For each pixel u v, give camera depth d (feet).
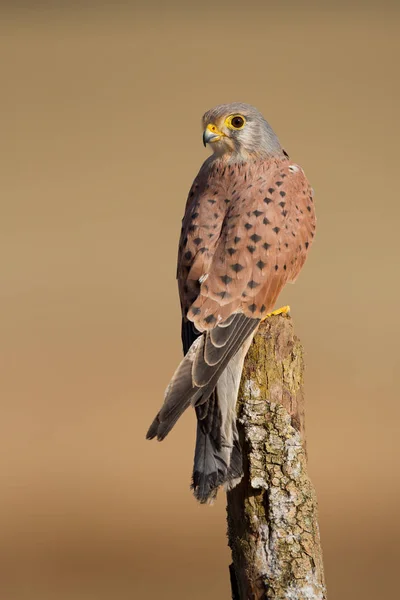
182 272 19.56
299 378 17.63
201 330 18.39
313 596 15.85
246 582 16.19
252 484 16.29
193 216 20.30
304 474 16.34
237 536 16.42
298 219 20.45
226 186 21.03
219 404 17.02
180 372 17.30
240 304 18.78
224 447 16.47
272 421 16.74
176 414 16.65
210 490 16.08
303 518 16.12
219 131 21.29
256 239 19.48
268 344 17.76
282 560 15.99
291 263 19.99
